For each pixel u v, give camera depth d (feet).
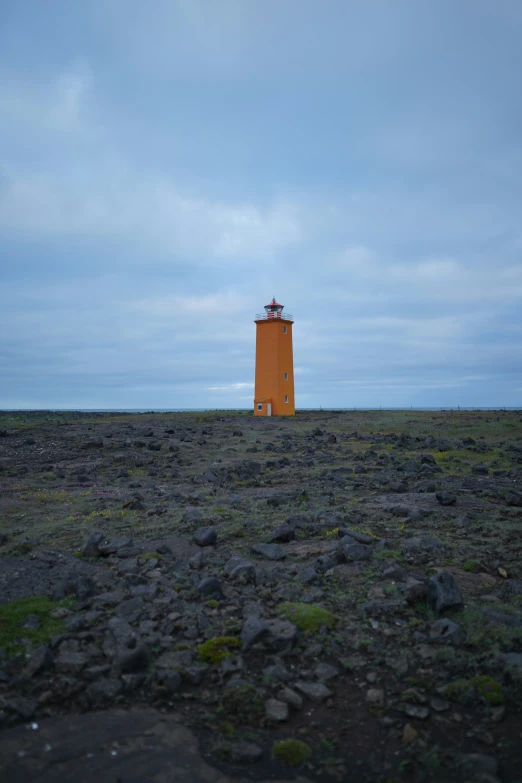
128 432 129.70
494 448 105.19
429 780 16.53
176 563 34.42
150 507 51.75
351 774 16.89
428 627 26.25
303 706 20.33
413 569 34.78
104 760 16.98
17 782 15.87
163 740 18.06
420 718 19.49
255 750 17.57
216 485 65.26
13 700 19.58
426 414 192.54
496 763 17.02
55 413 247.29
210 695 20.76
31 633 24.71
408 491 60.59
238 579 31.63
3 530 43.14
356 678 22.22
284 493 58.34
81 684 20.88
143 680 21.35
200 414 223.10
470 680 21.61
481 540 40.86
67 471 75.97
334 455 95.25
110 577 32.32
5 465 81.00
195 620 26.35
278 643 23.93
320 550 37.50
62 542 39.73
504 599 29.71
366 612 27.86
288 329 227.40
